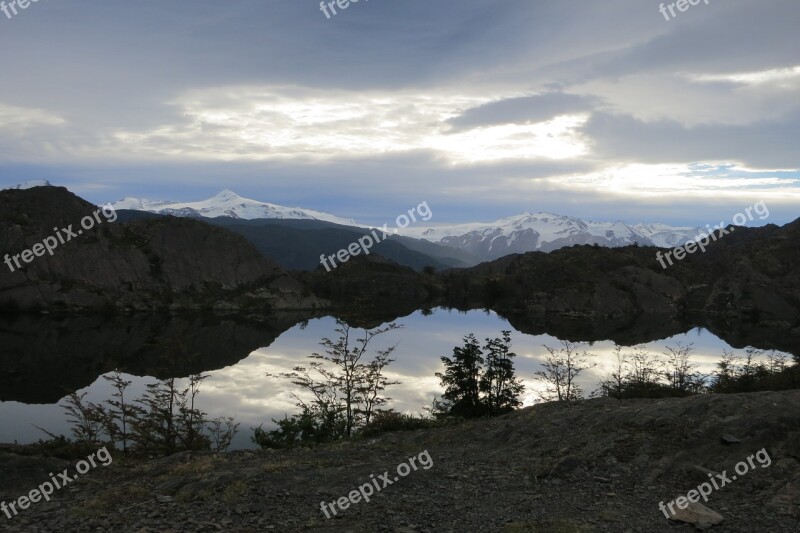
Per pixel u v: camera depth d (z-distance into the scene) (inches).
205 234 5826.8
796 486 409.4
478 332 3678.6
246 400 1492.4
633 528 372.8
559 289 6437.0
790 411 514.9
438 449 614.9
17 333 3179.1
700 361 2306.8
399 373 1955.0
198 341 3031.5
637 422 568.1
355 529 377.4
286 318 4874.5
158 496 459.2
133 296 4847.4
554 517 394.3
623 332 4264.3
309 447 682.2
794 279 6220.5
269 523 396.5
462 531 376.5
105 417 813.9
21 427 1194.0
